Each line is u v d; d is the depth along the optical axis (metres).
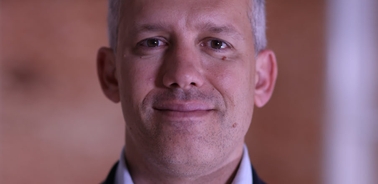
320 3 2.75
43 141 2.68
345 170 2.78
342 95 2.79
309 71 2.73
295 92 2.72
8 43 2.66
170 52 1.24
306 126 2.73
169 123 1.20
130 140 1.38
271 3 2.70
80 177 2.70
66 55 2.70
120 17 1.37
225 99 1.24
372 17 2.79
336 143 2.77
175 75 1.19
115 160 2.72
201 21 1.23
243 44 1.31
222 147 1.24
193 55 1.22
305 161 2.73
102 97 2.72
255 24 1.42
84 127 2.71
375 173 2.78
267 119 2.72
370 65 2.79
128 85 1.27
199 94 1.21
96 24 2.72
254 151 2.71
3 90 2.65
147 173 1.35
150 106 1.22
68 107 2.70
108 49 1.52
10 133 2.66
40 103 2.68
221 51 1.27
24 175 2.66
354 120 2.81
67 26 2.70
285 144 2.72
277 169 2.72
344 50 2.78
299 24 2.72
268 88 1.55
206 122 1.21
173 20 1.23
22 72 2.67
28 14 2.68
